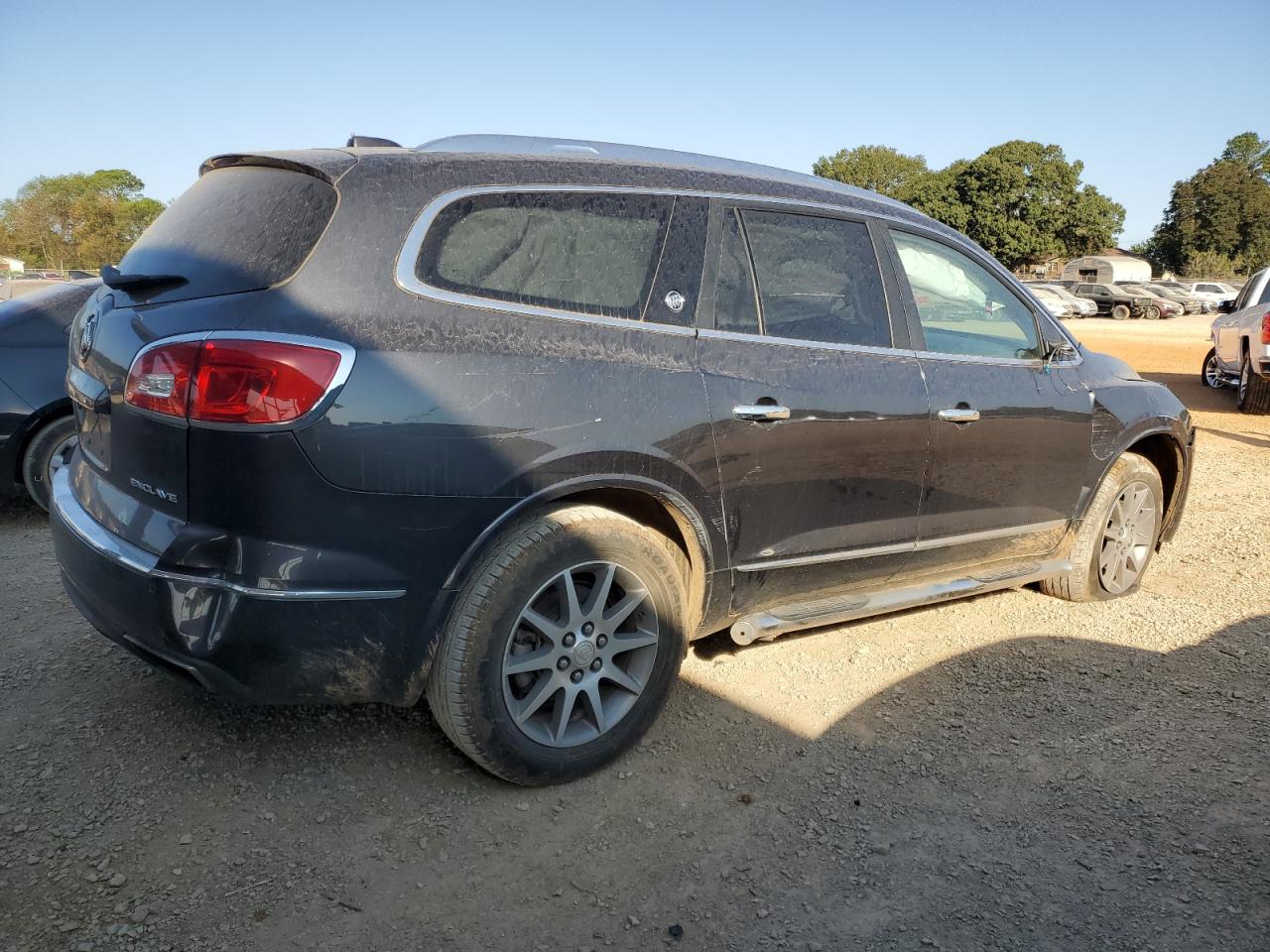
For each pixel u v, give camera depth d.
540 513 2.65
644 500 2.95
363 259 2.46
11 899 2.19
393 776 2.79
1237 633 4.16
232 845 2.44
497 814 2.63
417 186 2.59
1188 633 4.15
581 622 2.72
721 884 2.40
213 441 2.29
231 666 2.36
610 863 2.46
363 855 2.43
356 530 2.36
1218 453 8.87
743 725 3.19
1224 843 2.63
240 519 2.32
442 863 2.42
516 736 2.65
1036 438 3.90
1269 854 2.58
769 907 2.32
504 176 2.74
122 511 2.54
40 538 4.88
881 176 82.88
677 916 2.27
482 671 2.55
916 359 3.52
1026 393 3.86
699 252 3.03
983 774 2.94
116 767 2.75
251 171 2.77
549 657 2.68
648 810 2.69
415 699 2.58
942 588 3.78
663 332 2.88
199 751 2.86
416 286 2.50
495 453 2.48
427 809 2.64
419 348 2.43
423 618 2.48
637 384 2.74
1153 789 2.88
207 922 2.16
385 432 2.35
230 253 2.51
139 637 2.43
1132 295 43.28
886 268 3.53
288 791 2.68
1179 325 37.38
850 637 3.98
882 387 3.33
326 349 2.31
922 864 2.50
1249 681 3.67
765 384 3.02
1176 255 90.38
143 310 2.54
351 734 3.00
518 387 2.54
